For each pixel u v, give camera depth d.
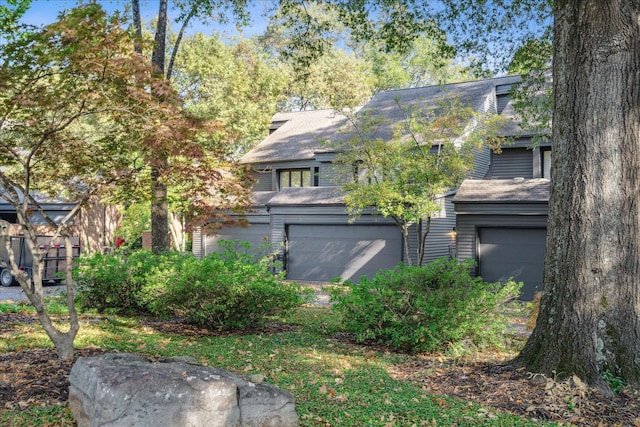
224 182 8.48
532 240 18.83
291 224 24.39
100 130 8.80
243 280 11.56
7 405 5.55
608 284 7.13
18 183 8.67
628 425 5.86
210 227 9.07
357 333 10.92
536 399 6.57
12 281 21.78
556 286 7.52
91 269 13.55
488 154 25.48
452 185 19.69
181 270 12.06
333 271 23.39
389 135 25.28
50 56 6.45
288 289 11.91
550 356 7.36
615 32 7.15
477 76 17.50
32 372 6.54
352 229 23.06
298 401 6.48
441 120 19.50
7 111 6.94
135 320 12.70
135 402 4.61
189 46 32.31
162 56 18.89
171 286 11.48
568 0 7.53
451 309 9.82
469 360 8.94
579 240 7.29
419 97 28.02
